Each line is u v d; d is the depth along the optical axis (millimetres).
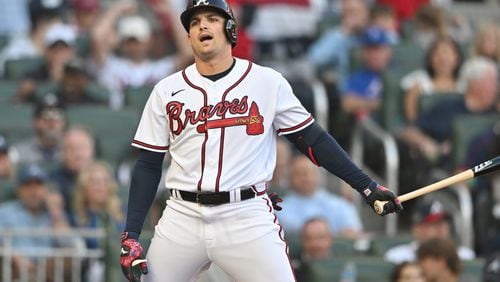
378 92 38875
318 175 36000
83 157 33969
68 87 38469
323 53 41656
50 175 33938
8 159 34406
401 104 38406
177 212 19625
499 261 27781
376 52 39094
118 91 40031
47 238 31391
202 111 19406
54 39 39969
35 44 41938
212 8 19297
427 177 36250
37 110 36250
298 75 41031
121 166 35344
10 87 39094
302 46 42312
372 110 38844
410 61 40750
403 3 44750
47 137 36188
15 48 41969
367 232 37219
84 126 36906
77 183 32562
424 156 36531
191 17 19422
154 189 19875
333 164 19672
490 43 41031
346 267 30719
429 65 38812
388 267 30812
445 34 43062
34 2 41906
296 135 19766
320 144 19719
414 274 29672
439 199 35594
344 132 38719
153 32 41750
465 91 37812
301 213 33750
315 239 31531
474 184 35219
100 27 41000
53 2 41969
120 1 45906
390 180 36188
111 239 30234
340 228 33969
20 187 32281
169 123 19578
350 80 39156
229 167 19297
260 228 19391
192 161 19391
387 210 19453
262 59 41875
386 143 36406
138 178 19797
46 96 37250
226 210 19328
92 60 40812
